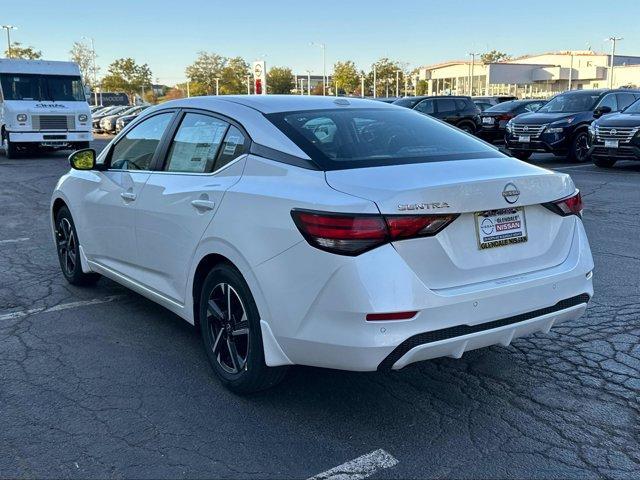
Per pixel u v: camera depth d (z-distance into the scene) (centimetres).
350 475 304
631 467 309
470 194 323
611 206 994
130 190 468
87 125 2138
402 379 405
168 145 451
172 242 418
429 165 354
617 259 678
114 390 392
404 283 306
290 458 318
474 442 332
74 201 555
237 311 373
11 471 308
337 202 314
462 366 423
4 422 354
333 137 377
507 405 371
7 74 2056
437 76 8919
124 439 336
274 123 384
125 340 473
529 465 311
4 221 944
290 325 328
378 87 9069
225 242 364
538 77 7644
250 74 9081
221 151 401
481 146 411
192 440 335
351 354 309
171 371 419
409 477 302
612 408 365
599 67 7781
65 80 2125
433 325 312
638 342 456
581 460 315
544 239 359
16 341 471
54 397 383
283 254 329
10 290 594
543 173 362
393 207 308
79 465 313
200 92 9075
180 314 429
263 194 348
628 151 1404
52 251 748
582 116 1645
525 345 455
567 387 392
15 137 2034
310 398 380
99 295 579
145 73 8494
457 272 324
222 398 381
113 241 499
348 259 306
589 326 488
